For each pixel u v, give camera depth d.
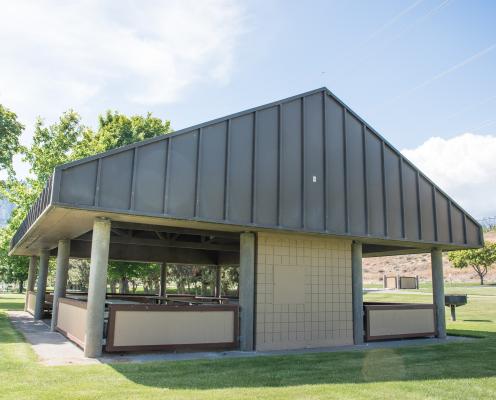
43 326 15.04
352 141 12.27
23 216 26.00
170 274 38.88
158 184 8.87
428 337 14.27
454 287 54.47
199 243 16.27
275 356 9.60
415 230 12.99
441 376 7.63
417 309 14.01
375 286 64.75
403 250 15.41
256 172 10.24
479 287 53.66
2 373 6.93
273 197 10.45
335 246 12.48
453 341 13.23
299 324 11.38
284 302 11.23
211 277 37.84
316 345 11.56
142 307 9.38
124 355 9.14
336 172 11.73
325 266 12.15
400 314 13.60
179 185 9.09
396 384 6.89
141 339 9.26
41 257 18.64
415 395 6.15
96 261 8.98
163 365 8.05
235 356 9.53
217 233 12.15
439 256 14.61
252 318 10.66
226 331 10.35
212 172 9.59
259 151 10.41
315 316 11.70
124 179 8.54
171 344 9.58
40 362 8.12
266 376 7.32
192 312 9.96
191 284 43.06
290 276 11.46
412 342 12.88
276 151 10.73
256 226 10.01
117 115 32.22
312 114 11.66
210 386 6.46
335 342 11.95
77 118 29.28
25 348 9.62
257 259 10.99
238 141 10.16
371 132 12.72
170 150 9.09
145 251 19.17
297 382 6.91
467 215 14.36
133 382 6.56
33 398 5.46
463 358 9.71
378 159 12.67
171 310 9.70
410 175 13.24
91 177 8.23
